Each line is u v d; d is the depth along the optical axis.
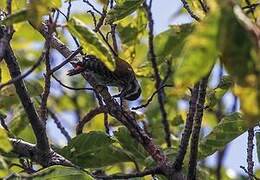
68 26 7.83
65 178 9.41
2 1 9.05
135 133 10.59
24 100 9.91
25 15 7.44
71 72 10.77
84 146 10.92
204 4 9.31
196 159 9.53
